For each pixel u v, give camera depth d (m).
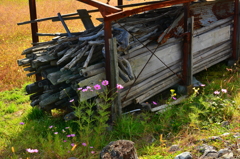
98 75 5.25
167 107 5.55
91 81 5.14
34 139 5.01
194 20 7.09
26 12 25.53
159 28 6.57
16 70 10.06
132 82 5.83
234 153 3.74
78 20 20.95
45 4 28.22
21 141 5.06
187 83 6.73
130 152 3.38
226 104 5.32
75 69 5.26
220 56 8.11
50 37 16.00
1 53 12.80
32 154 4.63
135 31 5.88
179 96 6.64
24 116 6.32
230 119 5.11
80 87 5.05
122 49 5.40
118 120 5.30
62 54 5.62
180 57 6.75
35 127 5.55
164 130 4.99
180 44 6.71
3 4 29.12
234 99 5.90
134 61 5.76
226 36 8.12
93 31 6.17
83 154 4.43
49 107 6.03
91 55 5.25
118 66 5.40
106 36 5.01
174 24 6.43
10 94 8.03
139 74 5.80
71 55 5.45
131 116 5.65
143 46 5.92
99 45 5.61
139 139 4.86
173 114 5.54
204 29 7.29
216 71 8.20
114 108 5.31
